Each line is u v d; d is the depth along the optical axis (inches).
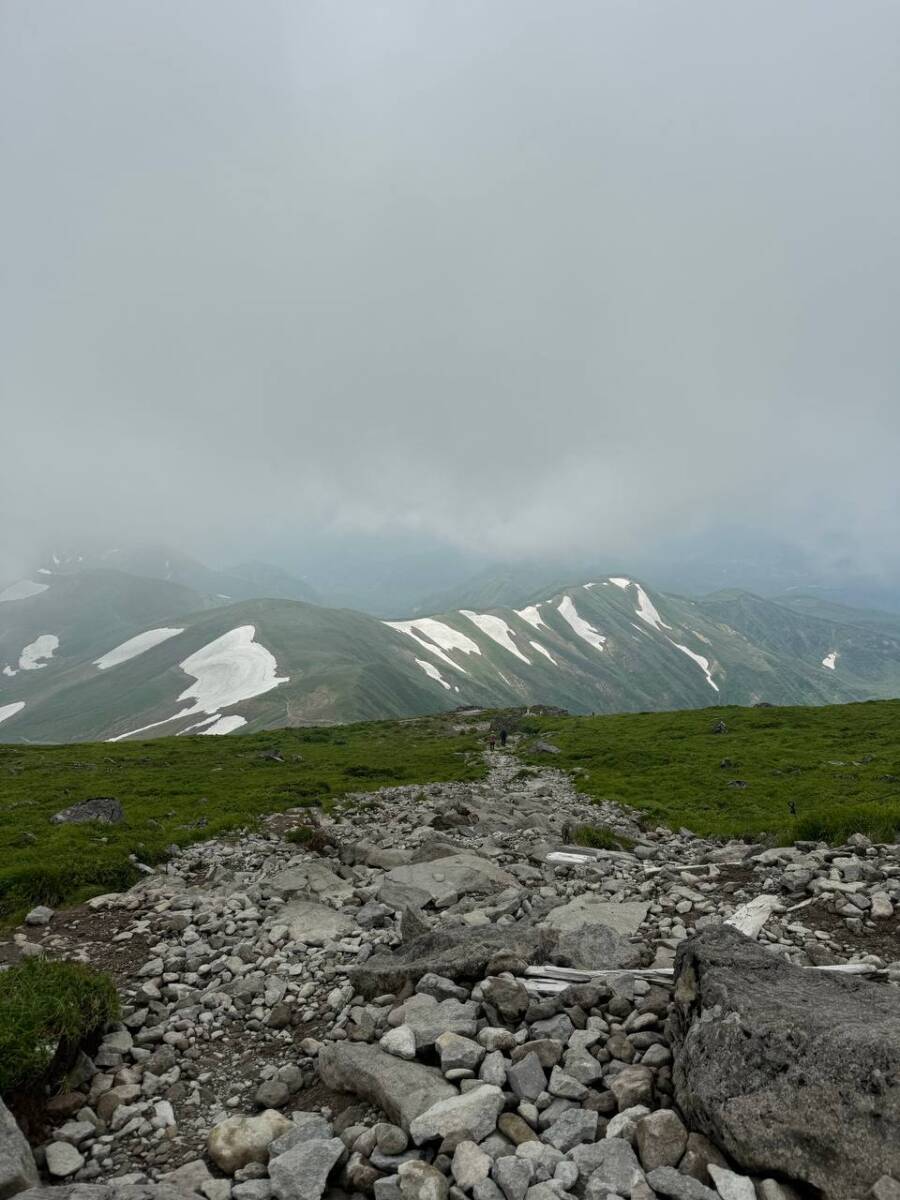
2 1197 223.5
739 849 740.7
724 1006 259.1
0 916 639.8
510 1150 233.5
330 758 2485.2
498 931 434.6
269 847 958.4
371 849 851.4
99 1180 259.1
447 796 1520.7
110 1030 377.4
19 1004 325.4
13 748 3024.1
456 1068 287.0
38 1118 292.4
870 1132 199.2
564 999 334.3
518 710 5049.2
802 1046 227.6
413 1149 244.8
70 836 995.3
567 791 1720.0
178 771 2118.6
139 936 560.7
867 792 1462.8
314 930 541.0
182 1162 270.1
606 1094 258.5
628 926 476.1
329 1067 311.6
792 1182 204.8
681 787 1697.8
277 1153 255.3
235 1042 374.3
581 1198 207.9
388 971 399.5
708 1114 227.1
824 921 443.8
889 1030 223.9
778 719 2869.1
